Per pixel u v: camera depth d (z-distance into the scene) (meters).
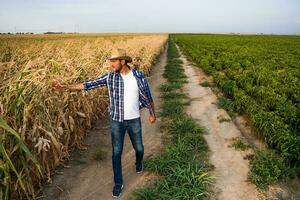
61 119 5.95
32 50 10.17
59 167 6.07
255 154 6.55
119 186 5.18
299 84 13.23
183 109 10.31
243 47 43.88
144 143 7.36
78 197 5.17
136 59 15.72
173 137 7.57
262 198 5.16
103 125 8.48
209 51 35.78
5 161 4.16
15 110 4.64
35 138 4.79
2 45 12.58
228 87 12.27
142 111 10.09
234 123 8.95
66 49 10.46
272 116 8.20
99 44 15.43
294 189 5.50
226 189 5.39
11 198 4.59
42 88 5.29
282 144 6.63
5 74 5.58
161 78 16.95
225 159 6.52
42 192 5.23
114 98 4.86
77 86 4.92
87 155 6.67
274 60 24.16
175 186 5.22
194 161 6.17
